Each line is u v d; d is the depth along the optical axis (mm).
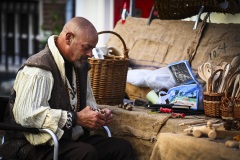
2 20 12828
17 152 4059
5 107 4227
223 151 3424
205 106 4324
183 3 5121
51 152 3936
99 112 3963
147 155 4355
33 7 12336
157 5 5234
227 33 4934
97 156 3920
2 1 12734
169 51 5203
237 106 4070
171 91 4660
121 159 4227
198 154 3514
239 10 5324
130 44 5531
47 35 11125
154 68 5203
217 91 4324
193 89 4559
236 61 4453
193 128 3703
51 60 3980
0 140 5297
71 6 10609
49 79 3920
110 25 7652
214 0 4863
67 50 4004
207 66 4418
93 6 7781
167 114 4371
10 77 12422
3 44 12898
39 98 3855
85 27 3959
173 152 3615
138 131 4383
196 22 5148
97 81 4684
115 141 4242
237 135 3617
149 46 5379
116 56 4969
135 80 5020
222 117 4156
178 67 4785
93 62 4660
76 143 3955
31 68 3904
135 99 5043
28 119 3822
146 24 5543
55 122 3832
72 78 4152
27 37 12570
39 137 3922
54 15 11148
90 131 4742
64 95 4020
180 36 5207
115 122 4531
